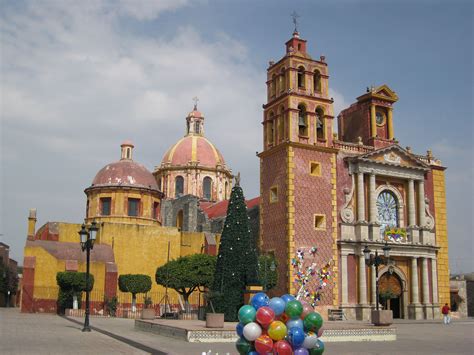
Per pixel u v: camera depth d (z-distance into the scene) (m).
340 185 49.31
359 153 51.09
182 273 45.88
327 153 49.25
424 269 51.09
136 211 63.16
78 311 46.38
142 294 54.53
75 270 50.03
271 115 51.69
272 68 52.72
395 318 50.44
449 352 22.95
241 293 36.69
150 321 32.03
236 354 20.09
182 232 60.88
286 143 47.56
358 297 47.31
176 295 57.59
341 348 24.47
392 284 49.97
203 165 84.12
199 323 30.95
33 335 26.48
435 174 55.03
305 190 47.38
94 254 54.41
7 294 84.38
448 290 52.75
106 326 34.38
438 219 53.88
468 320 50.50
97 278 51.31
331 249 47.22
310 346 16.86
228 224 38.47
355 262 48.12
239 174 39.91
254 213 53.44
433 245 51.94
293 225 46.03
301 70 50.66
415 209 52.62
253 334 16.48
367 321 44.50
